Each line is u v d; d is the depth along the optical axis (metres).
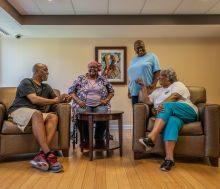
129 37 5.24
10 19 3.98
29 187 1.97
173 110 2.59
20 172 2.36
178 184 2.05
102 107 3.24
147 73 3.29
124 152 3.17
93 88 3.31
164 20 4.35
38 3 3.84
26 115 2.60
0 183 2.06
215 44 5.27
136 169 2.46
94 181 2.12
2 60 5.22
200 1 3.80
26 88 2.80
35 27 4.46
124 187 1.98
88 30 4.70
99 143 3.09
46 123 2.68
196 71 5.29
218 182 2.10
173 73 2.90
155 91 3.02
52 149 2.83
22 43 5.25
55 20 4.34
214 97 5.29
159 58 5.27
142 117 2.76
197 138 2.61
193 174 2.31
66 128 2.87
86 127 3.21
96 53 5.24
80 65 5.29
